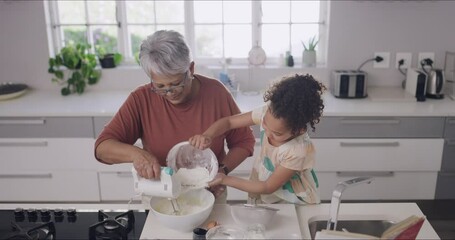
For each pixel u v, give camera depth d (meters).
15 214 1.41
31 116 2.73
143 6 3.30
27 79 3.26
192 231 1.29
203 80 1.62
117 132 1.55
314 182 1.53
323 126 2.72
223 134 1.64
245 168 2.83
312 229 1.44
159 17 3.32
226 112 1.65
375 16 3.05
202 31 3.33
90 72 3.17
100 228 1.33
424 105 2.80
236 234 1.24
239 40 3.33
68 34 3.36
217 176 1.39
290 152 1.39
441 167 2.80
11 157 2.84
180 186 1.34
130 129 1.59
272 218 1.34
